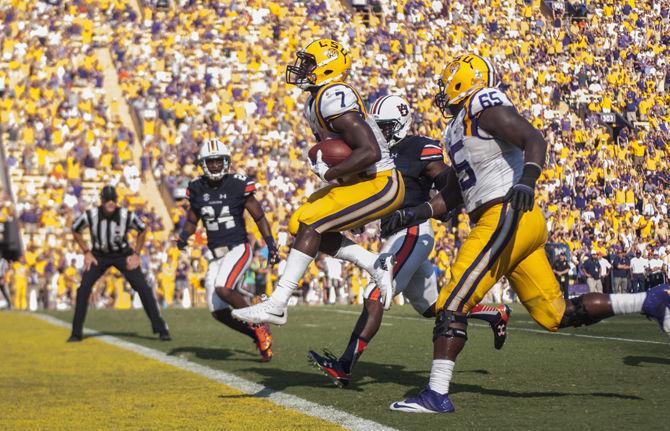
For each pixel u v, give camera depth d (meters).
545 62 31.78
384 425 6.62
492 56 33.75
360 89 37.56
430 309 9.23
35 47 36.91
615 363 10.22
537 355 11.24
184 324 19.19
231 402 8.14
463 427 6.43
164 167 34.53
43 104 35.28
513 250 6.96
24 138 34.28
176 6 39.78
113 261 15.09
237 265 11.66
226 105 37.25
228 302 11.51
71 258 30.14
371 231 31.45
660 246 20.88
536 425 6.40
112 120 35.53
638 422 6.41
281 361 11.51
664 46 29.89
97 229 14.88
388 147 8.27
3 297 28.69
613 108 29.09
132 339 15.41
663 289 6.82
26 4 37.81
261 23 39.91
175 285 30.58
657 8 30.41
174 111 36.31
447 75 7.34
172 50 38.66
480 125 6.94
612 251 20.33
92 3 38.84
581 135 28.62
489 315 9.03
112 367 11.24
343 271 30.91
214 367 10.98
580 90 30.28
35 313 24.50
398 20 38.66
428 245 8.84
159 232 32.19
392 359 11.23
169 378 10.06
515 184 6.73
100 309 26.92
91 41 38.25
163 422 7.21
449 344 7.08
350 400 7.93
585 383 8.57
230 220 11.86
